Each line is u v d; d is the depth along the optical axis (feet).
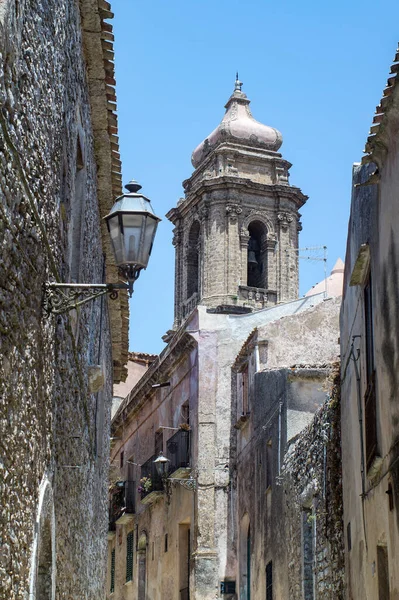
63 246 38.68
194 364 114.21
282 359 93.97
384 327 44.60
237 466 101.96
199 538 105.09
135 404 139.74
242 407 99.76
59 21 36.09
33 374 30.78
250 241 244.01
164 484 120.88
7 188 26.23
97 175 57.98
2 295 26.18
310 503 68.33
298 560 68.54
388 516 43.75
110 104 52.31
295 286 240.53
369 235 48.88
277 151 252.62
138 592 129.80
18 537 28.40
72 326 41.83
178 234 254.68
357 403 53.72
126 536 140.15
